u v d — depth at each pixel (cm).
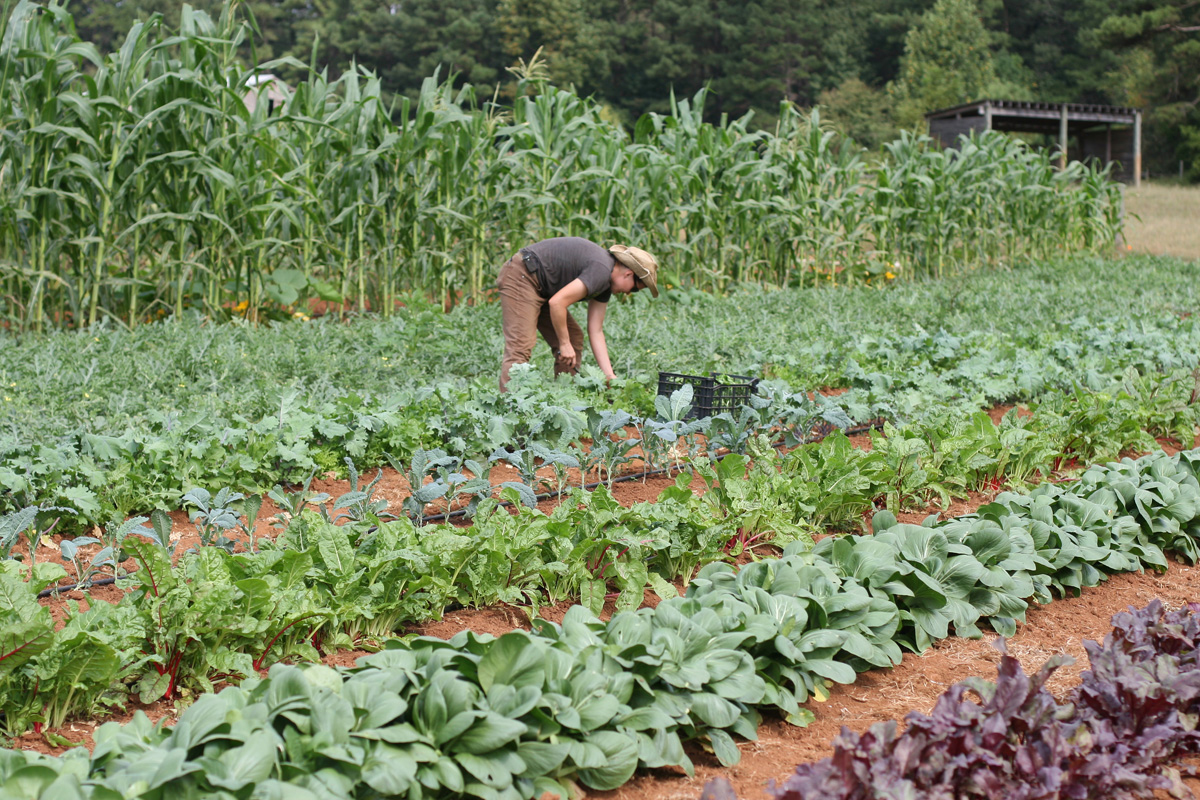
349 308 1191
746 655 281
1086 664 338
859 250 1594
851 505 459
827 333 967
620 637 280
